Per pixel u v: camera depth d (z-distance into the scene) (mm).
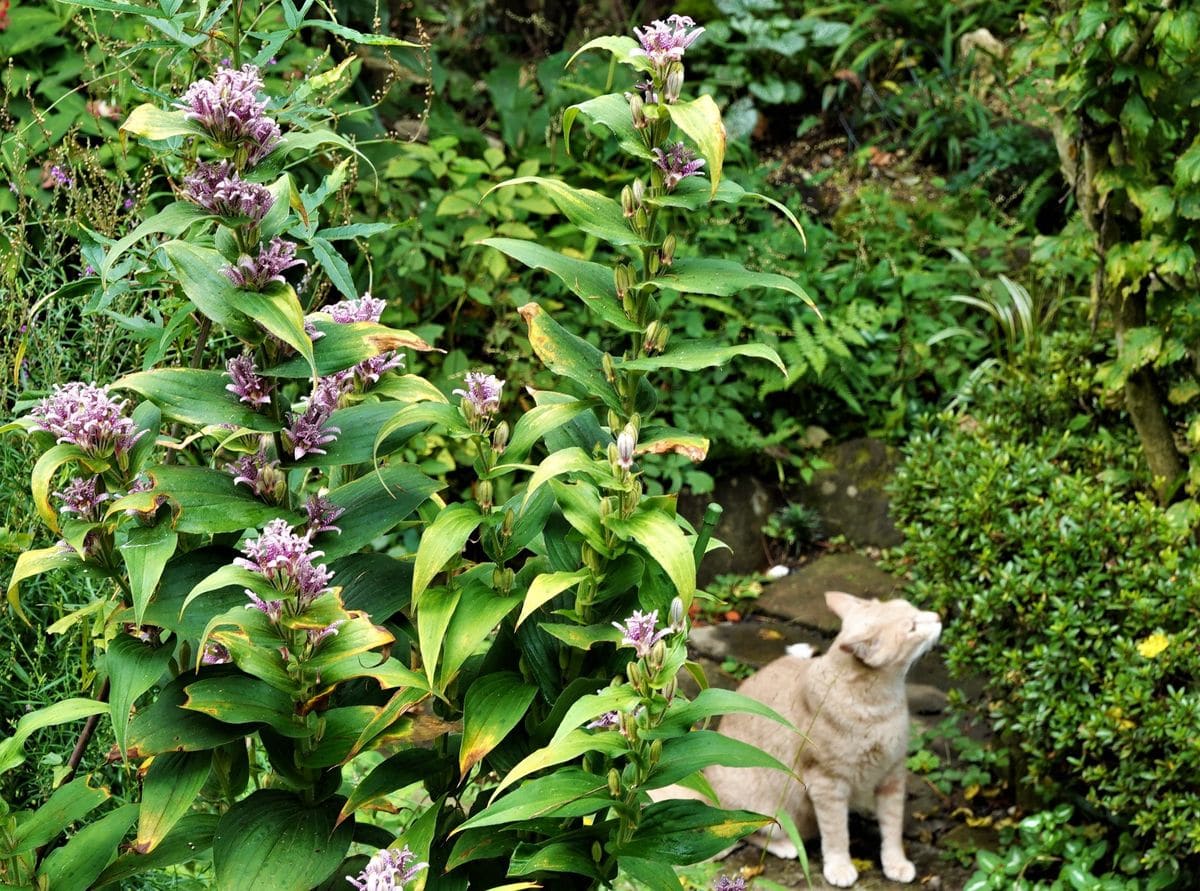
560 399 2109
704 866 3602
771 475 5387
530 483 1802
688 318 5391
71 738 2990
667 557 1794
